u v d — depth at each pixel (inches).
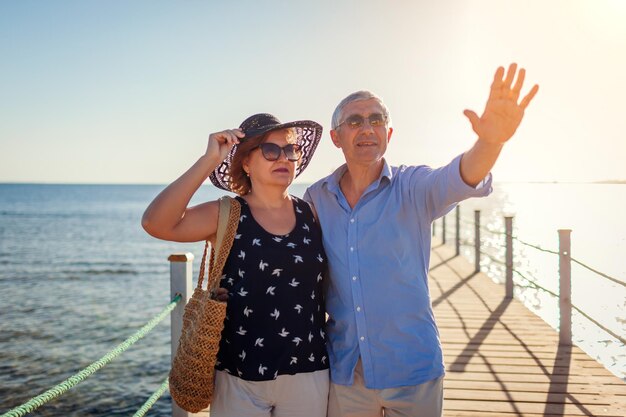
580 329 367.2
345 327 94.0
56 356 490.6
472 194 82.8
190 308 90.0
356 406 94.0
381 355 91.8
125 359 474.3
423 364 90.8
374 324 92.1
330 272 95.7
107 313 682.2
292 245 89.7
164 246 1615.4
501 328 268.4
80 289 877.8
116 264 1202.6
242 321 86.2
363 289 92.5
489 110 74.5
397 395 91.4
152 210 82.5
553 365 213.0
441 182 85.9
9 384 416.5
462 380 197.9
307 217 95.6
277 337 86.2
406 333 91.5
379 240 92.9
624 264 643.5
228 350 87.1
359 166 96.1
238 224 88.6
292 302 87.7
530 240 1053.8
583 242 889.5
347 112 95.7
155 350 501.7
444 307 313.1
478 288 367.9
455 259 497.0
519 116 74.0
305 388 88.3
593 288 513.3
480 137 75.9
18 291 856.9
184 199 82.9
